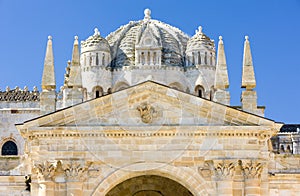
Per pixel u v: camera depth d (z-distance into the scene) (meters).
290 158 52.91
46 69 50.66
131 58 74.50
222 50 54.50
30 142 48.56
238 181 48.31
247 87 50.69
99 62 73.50
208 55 74.19
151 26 76.62
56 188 47.84
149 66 72.12
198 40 74.62
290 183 51.09
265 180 49.16
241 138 48.50
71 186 47.69
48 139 48.28
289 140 79.00
